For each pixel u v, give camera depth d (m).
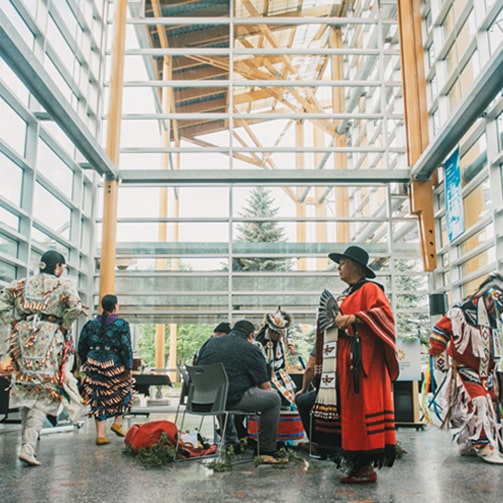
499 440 4.77
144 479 3.93
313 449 4.82
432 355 5.20
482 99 7.15
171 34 11.67
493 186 7.96
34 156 8.23
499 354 4.98
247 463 4.58
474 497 3.33
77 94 10.40
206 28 11.73
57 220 9.56
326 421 3.80
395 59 11.39
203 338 10.36
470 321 4.96
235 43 11.65
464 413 4.86
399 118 11.06
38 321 4.61
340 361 3.73
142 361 9.34
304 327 10.36
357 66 11.62
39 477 3.99
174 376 10.26
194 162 10.94
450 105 9.80
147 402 9.98
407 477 3.97
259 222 10.70
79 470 4.26
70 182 10.21
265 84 11.30
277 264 10.58
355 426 3.57
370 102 11.46
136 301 10.48
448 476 4.02
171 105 11.29
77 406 4.73
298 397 4.94
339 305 3.95
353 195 10.77
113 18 10.80
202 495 3.42
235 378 4.65
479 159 8.73
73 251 10.21
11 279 7.84
